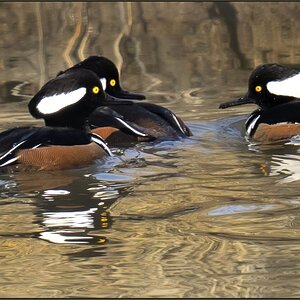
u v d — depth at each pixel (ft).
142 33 71.56
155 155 43.75
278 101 50.93
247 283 26.99
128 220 33.14
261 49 67.00
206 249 29.91
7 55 66.95
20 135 41.27
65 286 27.09
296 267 28.17
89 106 44.60
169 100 55.62
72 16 75.15
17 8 76.89
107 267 28.50
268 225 32.24
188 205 34.86
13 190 37.37
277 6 75.77
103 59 50.60
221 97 56.08
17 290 26.89
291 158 42.91
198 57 65.57
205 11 75.72
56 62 64.95
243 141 47.34
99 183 38.32
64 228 32.32
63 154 40.70
